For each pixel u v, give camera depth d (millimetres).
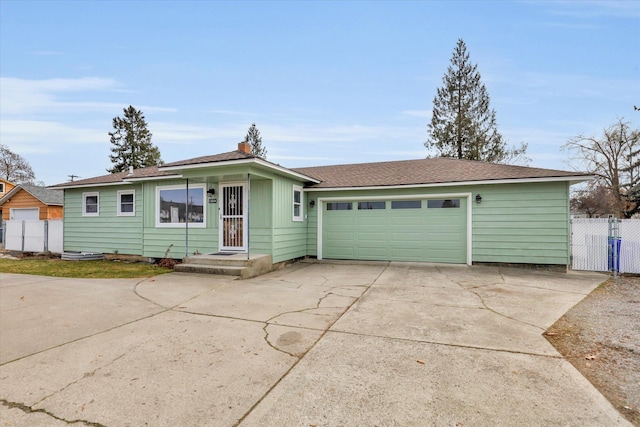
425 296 6164
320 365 3277
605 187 22797
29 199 19328
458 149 23297
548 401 2611
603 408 2510
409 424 2322
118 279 7855
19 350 3664
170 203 11062
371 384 2893
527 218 9398
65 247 13367
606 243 8945
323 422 2348
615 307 5402
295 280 7777
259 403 2596
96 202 12695
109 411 2486
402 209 10828
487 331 4246
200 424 2326
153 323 4602
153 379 2990
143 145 35906
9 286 6992
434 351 3615
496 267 9586
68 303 5641
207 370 3172
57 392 2766
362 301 5801
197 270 8484
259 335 4129
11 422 2338
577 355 3508
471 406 2541
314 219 11719
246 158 8156
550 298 6008
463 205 10148
